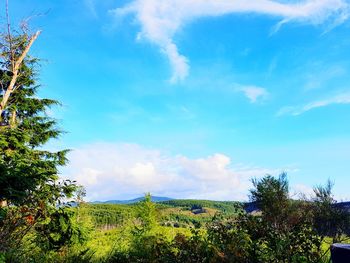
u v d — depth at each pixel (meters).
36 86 19.03
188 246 7.37
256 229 7.77
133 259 8.95
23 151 15.17
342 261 5.06
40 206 8.89
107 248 12.25
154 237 9.15
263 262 6.95
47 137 18.66
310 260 7.39
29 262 7.69
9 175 9.05
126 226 16.33
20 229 8.02
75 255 9.91
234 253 6.81
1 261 6.55
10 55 18.30
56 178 12.05
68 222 10.55
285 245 7.00
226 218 8.25
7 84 18.80
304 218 8.97
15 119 18.50
